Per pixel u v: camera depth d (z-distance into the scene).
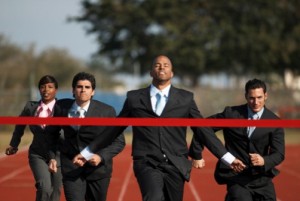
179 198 20.70
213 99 109.50
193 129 21.14
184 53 128.88
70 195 21.34
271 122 20.89
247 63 135.00
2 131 77.69
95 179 21.53
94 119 21.08
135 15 132.62
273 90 110.62
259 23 134.12
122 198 36.53
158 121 20.45
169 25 128.62
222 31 132.25
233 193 21.00
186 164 20.66
